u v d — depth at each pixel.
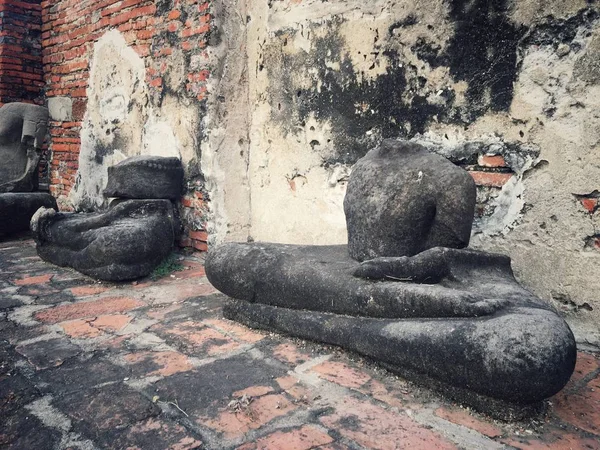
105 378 2.08
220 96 4.07
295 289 2.44
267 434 1.66
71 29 5.76
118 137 5.22
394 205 2.38
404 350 1.93
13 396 1.92
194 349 2.38
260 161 4.19
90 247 3.52
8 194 5.03
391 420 1.75
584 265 2.43
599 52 2.33
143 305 3.06
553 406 1.85
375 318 2.15
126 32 4.93
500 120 2.69
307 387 2.00
